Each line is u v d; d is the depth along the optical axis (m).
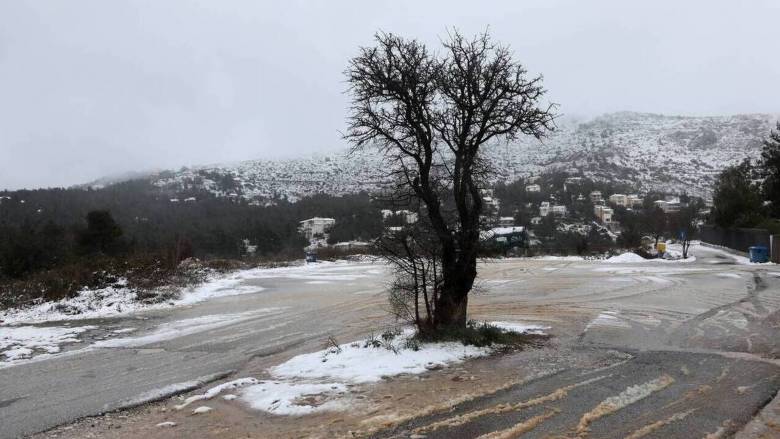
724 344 10.82
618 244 51.56
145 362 11.43
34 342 13.79
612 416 6.44
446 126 11.16
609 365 9.09
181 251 39.03
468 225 11.12
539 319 14.83
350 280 28.92
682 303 17.11
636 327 13.27
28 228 48.91
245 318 17.20
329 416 6.92
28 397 8.89
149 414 7.81
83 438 6.85
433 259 11.12
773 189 43.12
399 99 11.04
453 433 6.04
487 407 6.94
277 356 11.78
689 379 8.03
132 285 22.98
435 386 8.02
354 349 10.59
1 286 23.22
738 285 21.47
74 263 26.47
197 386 9.40
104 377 10.17
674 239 59.81
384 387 8.11
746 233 40.62
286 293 23.89
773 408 6.55
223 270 35.69
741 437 5.68
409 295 11.93
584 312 15.86
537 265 33.97
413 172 11.27
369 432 6.23
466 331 10.95
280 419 6.95
